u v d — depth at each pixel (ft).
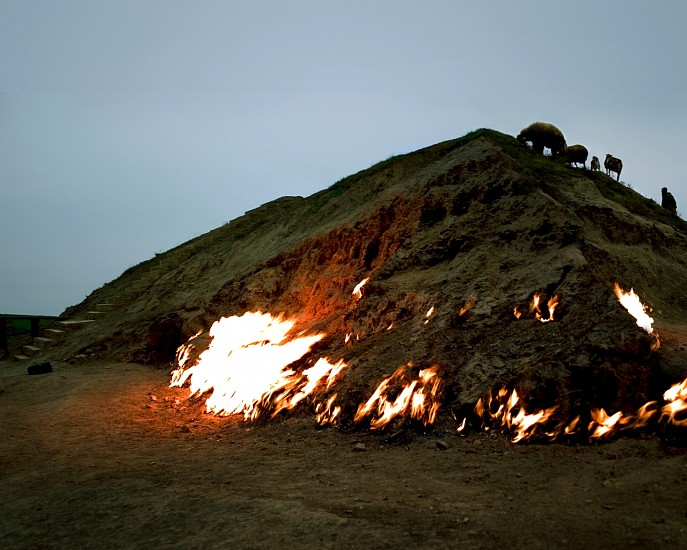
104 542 14.98
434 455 21.01
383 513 15.44
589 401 21.50
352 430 25.25
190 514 16.34
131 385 41.29
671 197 53.78
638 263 37.14
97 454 24.84
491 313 28.78
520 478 17.71
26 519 17.15
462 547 12.85
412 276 37.06
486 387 23.85
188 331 50.85
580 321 25.12
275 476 19.93
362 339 33.65
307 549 13.43
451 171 44.98
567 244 32.55
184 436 27.99
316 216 60.44
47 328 73.36
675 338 26.94
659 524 13.16
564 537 12.98
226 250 71.00
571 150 54.60
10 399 39.14
